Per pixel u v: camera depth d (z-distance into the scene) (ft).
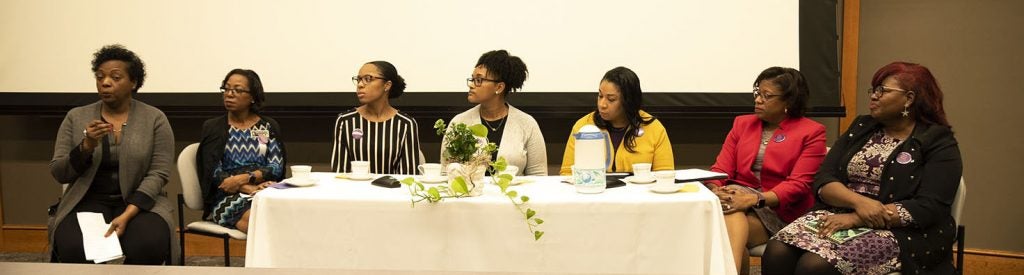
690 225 7.45
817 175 8.80
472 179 7.65
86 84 13.03
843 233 7.95
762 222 8.97
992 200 12.23
